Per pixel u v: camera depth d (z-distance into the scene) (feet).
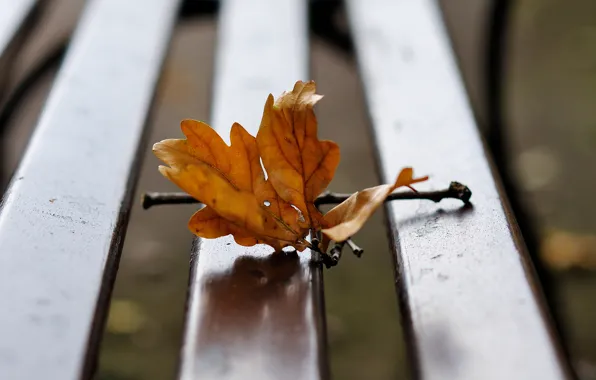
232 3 3.21
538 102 5.78
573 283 4.31
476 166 2.33
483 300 1.92
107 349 3.99
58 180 2.24
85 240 2.07
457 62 2.83
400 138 2.47
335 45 3.88
